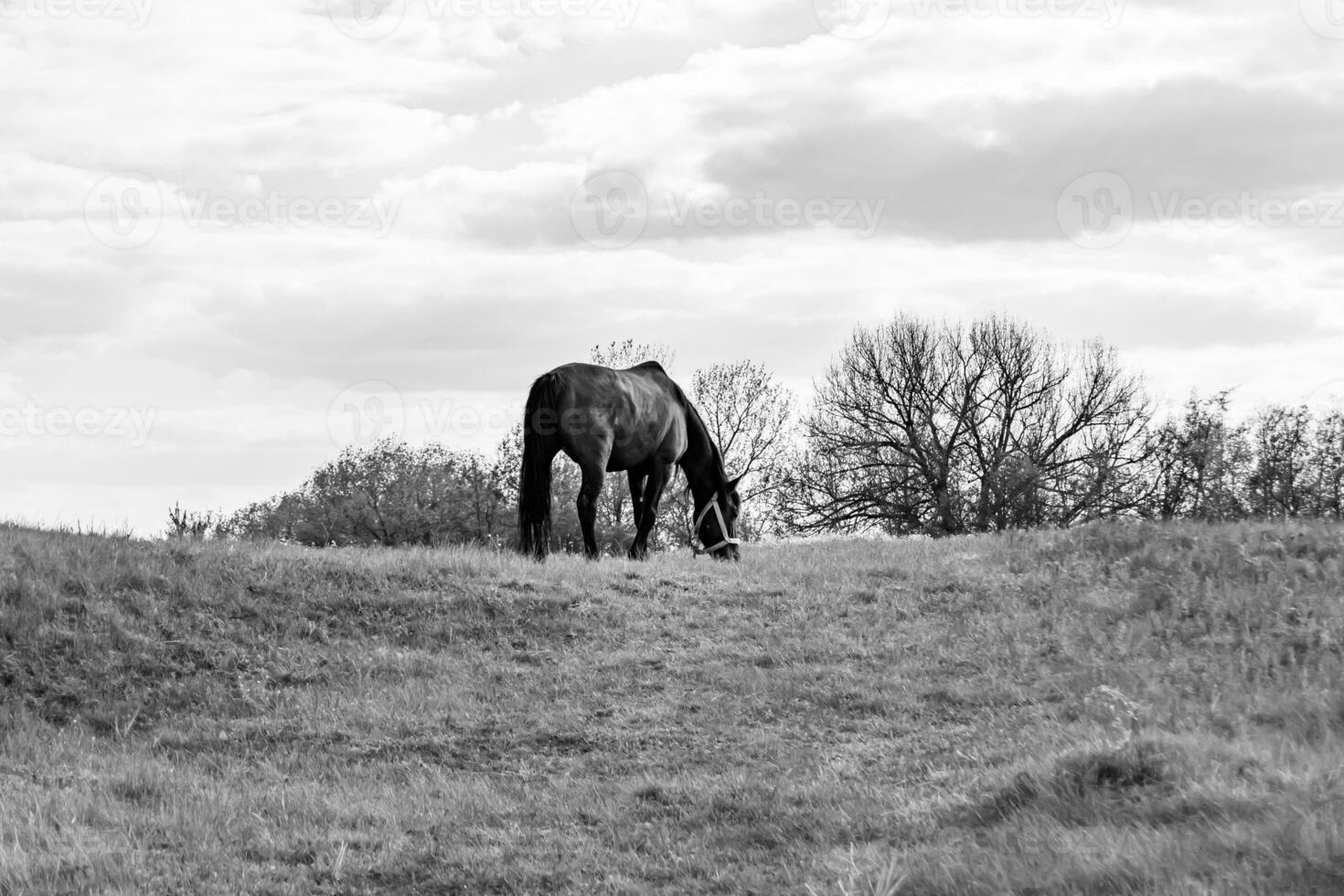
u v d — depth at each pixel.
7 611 13.85
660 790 10.30
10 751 11.30
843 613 16.70
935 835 8.56
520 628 15.58
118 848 8.69
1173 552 18.38
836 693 13.41
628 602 16.72
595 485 18.97
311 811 9.80
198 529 21.20
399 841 9.12
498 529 37.25
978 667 14.29
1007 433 48.12
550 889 8.23
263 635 14.59
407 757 11.66
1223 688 12.45
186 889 8.05
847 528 45.12
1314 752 9.33
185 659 13.83
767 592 17.52
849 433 47.91
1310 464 38.25
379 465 37.53
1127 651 14.34
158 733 12.19
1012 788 8.99
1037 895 6.90
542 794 10.44
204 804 9.89
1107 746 9.27
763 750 11.69
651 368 20.50
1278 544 18.00
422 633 15.18
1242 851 7.01
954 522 43.59
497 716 12.83
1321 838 6.91
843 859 8.12
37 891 7.80
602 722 12.69
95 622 14.12
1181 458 40.09
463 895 8.14
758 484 49.41
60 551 15.44
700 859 8.63
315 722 12.58
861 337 49.69
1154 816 8.02
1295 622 14.78
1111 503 41.69
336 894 8.13
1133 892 6.67
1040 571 18.27
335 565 16.58
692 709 13.06
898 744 11.60
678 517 42.50
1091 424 48.16
